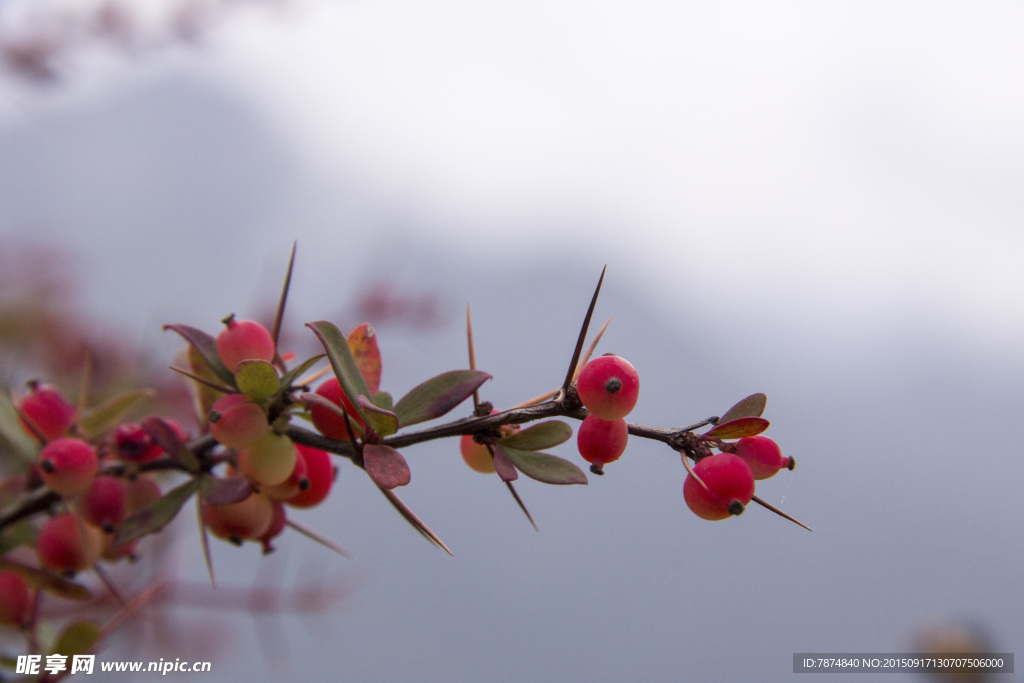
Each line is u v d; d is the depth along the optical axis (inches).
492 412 14.4
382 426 14.1
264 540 15.1
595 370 14.0
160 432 14.5
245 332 14.5
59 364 18.5
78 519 14.9
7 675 15.1
